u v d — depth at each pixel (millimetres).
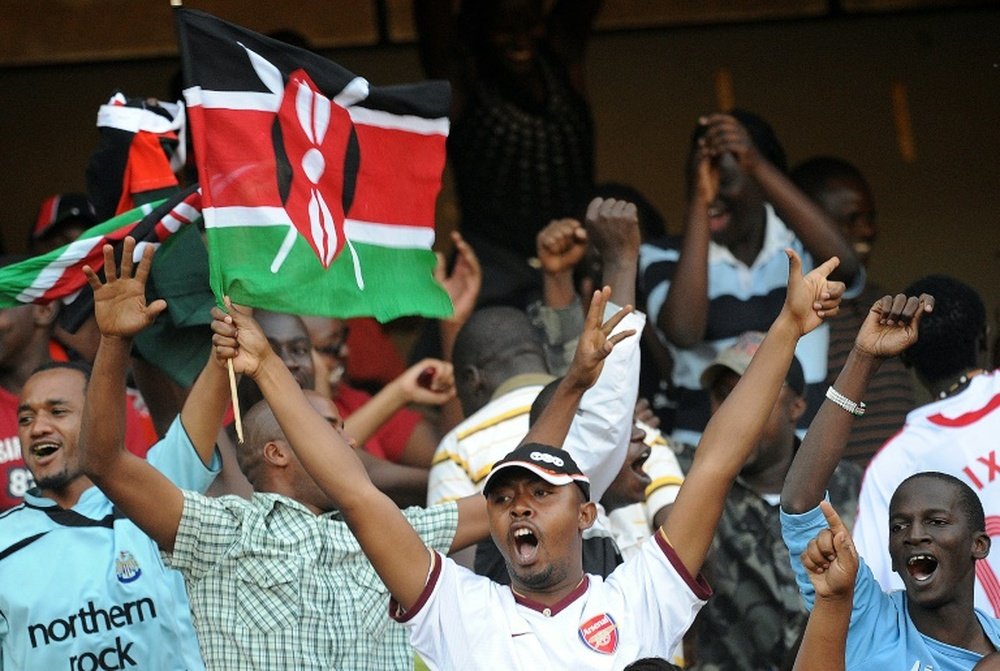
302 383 18391
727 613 18062
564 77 24875
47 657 15594
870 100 27875
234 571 15133
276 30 27000
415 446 20562
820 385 20219
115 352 13711
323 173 14961
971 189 27547
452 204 27031
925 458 16859
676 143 27656
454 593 13867
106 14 27344
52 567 15773
